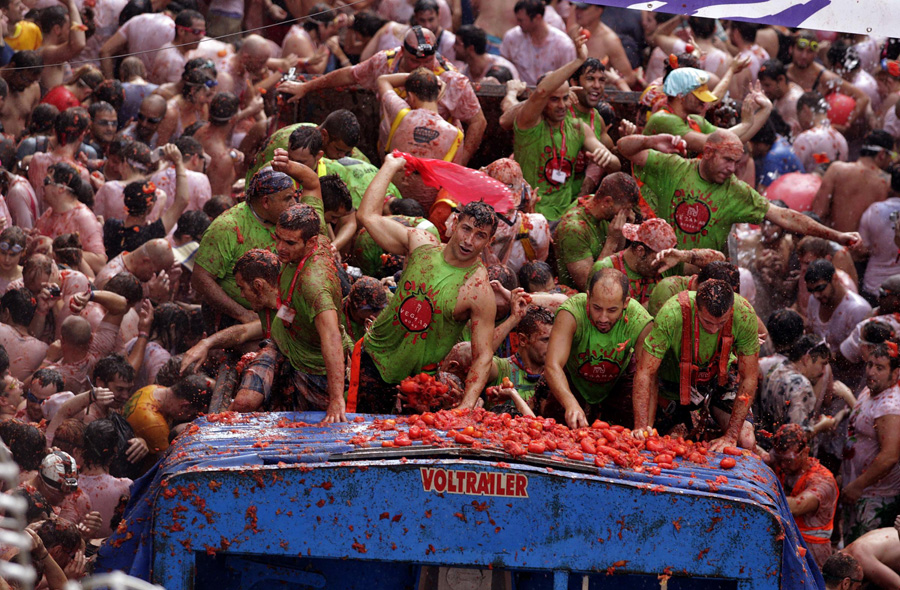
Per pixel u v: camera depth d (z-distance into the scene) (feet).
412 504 41.06
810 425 75.92
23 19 89.97
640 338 51.57
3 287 72.74
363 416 47.55
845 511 76.43
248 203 63.36
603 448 43.80
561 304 55.57
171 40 97.66
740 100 112.47
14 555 53.11
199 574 43.19
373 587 44.88
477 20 113.39
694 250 60.18
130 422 66.13
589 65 78.18
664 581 42.70
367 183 66.08
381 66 75.97
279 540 41.22
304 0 107.45
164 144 91.97
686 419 54.80
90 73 90.63
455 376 52.60
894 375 75.25
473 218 48.55
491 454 41.83
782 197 98.37
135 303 75.10
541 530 41.14
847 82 112.98
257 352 55.67
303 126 62.13
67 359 70.69
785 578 42.65
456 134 68.49
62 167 78.64
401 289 49.83
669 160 70.49
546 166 76.02
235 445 43.34
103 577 20.34
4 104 85.87
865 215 96.27
